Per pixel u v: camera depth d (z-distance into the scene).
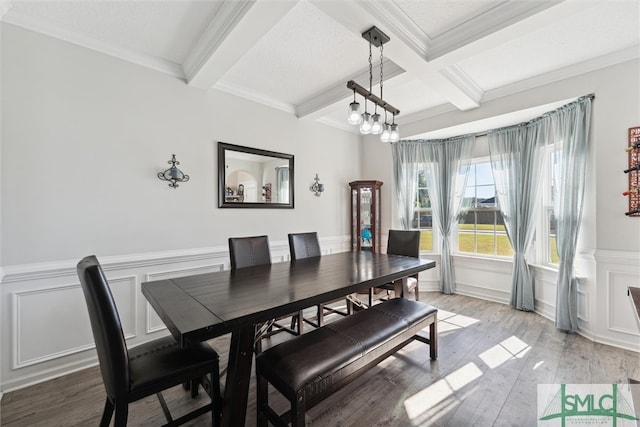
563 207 2.70
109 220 2.25
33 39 1.93
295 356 1.40
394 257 2.78
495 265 3.65
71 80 2.07
